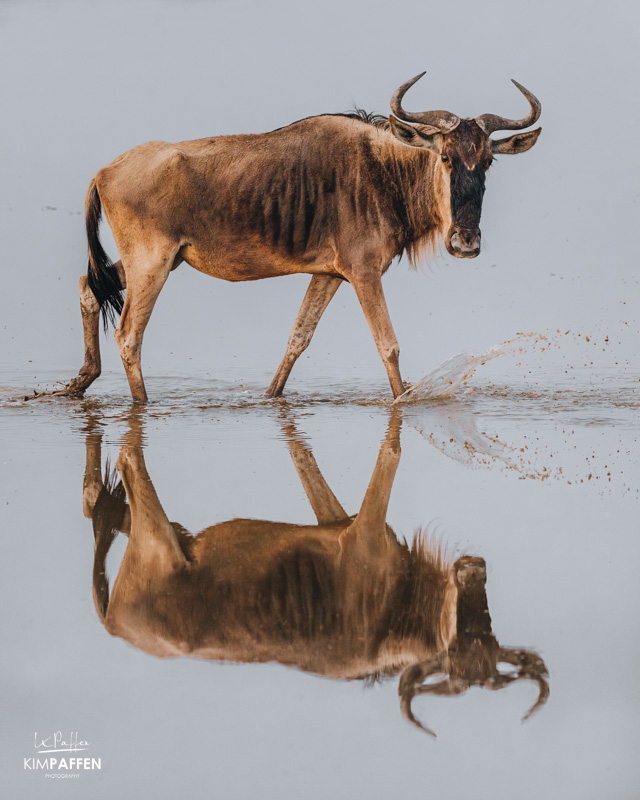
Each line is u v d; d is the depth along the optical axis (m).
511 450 27.41
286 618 17.89
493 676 16.48
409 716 15.55
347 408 33.00
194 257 34.34
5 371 40.62
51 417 31.88
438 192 33.53
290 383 37.84
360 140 33.78
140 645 17.47
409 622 17.72
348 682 16.39
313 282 35.03
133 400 34.03
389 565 19.81
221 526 21.70
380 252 33.78
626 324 47.56
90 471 25.45
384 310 33.78
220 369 40.91
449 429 29.86
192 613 18.31
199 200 33.56
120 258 35.25
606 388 35.72
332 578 19.28
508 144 33.97
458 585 19.00
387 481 24.66
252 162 33.66
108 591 18.91
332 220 33.72
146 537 21.12
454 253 32.84
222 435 29.28
